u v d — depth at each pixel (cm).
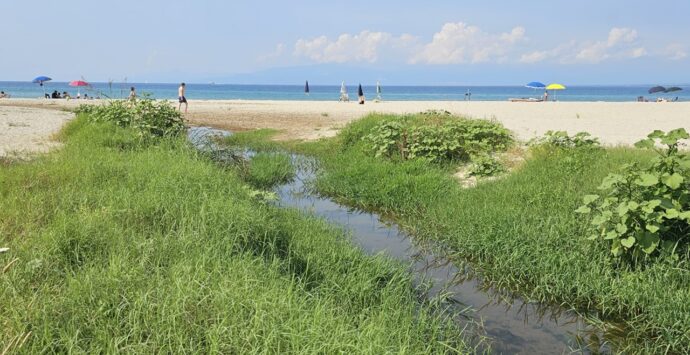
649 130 1711
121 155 952
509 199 803
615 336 479
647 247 519
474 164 1101
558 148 1057
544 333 485
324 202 987
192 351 333
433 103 4112
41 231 505
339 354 357
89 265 434
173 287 393
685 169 565
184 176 770
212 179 775
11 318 344
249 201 718
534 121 2062
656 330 471
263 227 597
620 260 555
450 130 1247
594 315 515
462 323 502
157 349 334
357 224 836
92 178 732
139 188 698
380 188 977
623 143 1332
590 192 751
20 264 427
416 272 630
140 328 350
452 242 712
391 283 555
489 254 645
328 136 1738
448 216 788
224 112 2908
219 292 396
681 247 532
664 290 491
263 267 487
